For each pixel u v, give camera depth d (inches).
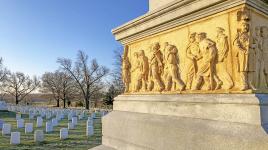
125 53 286.0
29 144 564.7
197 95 183.9
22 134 707.4
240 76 157.6
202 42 182.5
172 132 187.3
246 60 154.4
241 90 155.9
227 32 168.2
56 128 853.2
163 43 226.4
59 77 3388.3
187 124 180.7
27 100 4151.1
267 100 150.7
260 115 143.8
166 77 218.2
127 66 280.2
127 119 242.4
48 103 4128.9
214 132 158.7
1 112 1487.5
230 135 149.3
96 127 899.4
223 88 167.8
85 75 2933.1
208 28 182.2
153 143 204.4
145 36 251.4
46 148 524.4
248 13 160.1
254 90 152.6
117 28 286.8
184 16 197.9
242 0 157.8
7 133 712.4
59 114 1216.8
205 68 179.6
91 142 600.1
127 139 238.1
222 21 172.4
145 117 224.8
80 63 2945.4
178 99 198.7
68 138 653.9
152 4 261.4
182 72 202.4
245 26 156.7
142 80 252.4
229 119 159.0
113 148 258.1
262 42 168.9
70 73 2952.8
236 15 162.6
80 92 3216.0
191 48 193.3
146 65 248.2
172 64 209.5
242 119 151.9
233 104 157.9
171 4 203.8
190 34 194.7
